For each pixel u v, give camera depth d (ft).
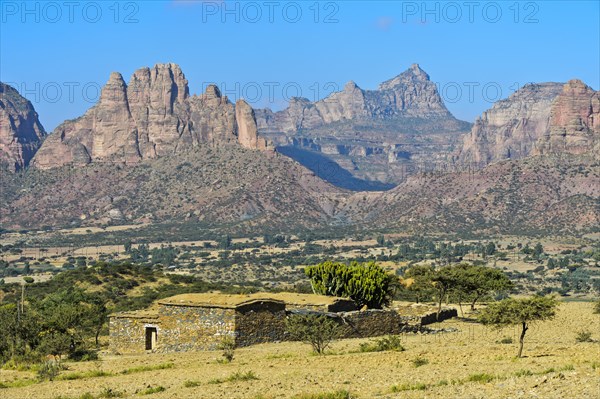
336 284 263.08
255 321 196.54
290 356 175.63
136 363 177.27
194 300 198.70
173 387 140.05
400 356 165.27
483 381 124.36
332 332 185.78
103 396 135.33
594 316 265.75
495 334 222.69
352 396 120.47
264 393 127.13
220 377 147.54
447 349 178.91
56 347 195.42
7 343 206.59
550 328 234.17
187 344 195.52
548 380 117.91
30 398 138.21
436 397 113.19
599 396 106.11
